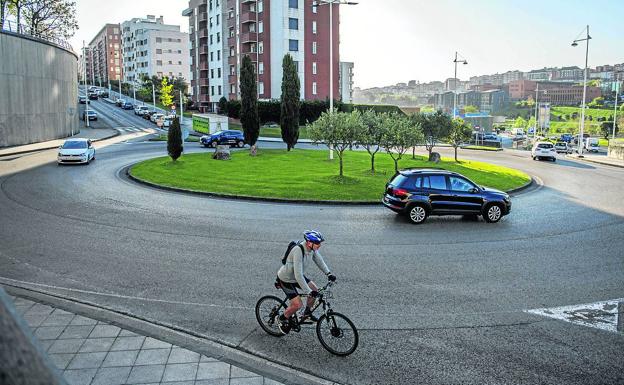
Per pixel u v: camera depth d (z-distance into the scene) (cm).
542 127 10212
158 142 4575
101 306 891
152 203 1894
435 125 3619
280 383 639
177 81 10738
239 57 7925
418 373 686
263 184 2302
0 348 158
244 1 7544
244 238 1402
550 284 1062
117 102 10256
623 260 1255
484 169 3259
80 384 623
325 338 745
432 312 898
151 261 1173
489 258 1253
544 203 2131
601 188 2645
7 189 2081
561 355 745
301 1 7362
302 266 723
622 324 862
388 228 1578
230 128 6391
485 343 780
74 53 5422
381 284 1041
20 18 5894
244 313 879
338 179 2411
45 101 4491
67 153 2908
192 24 9756
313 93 7575
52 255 1207
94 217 1628
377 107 7331
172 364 679
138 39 14562
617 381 673
